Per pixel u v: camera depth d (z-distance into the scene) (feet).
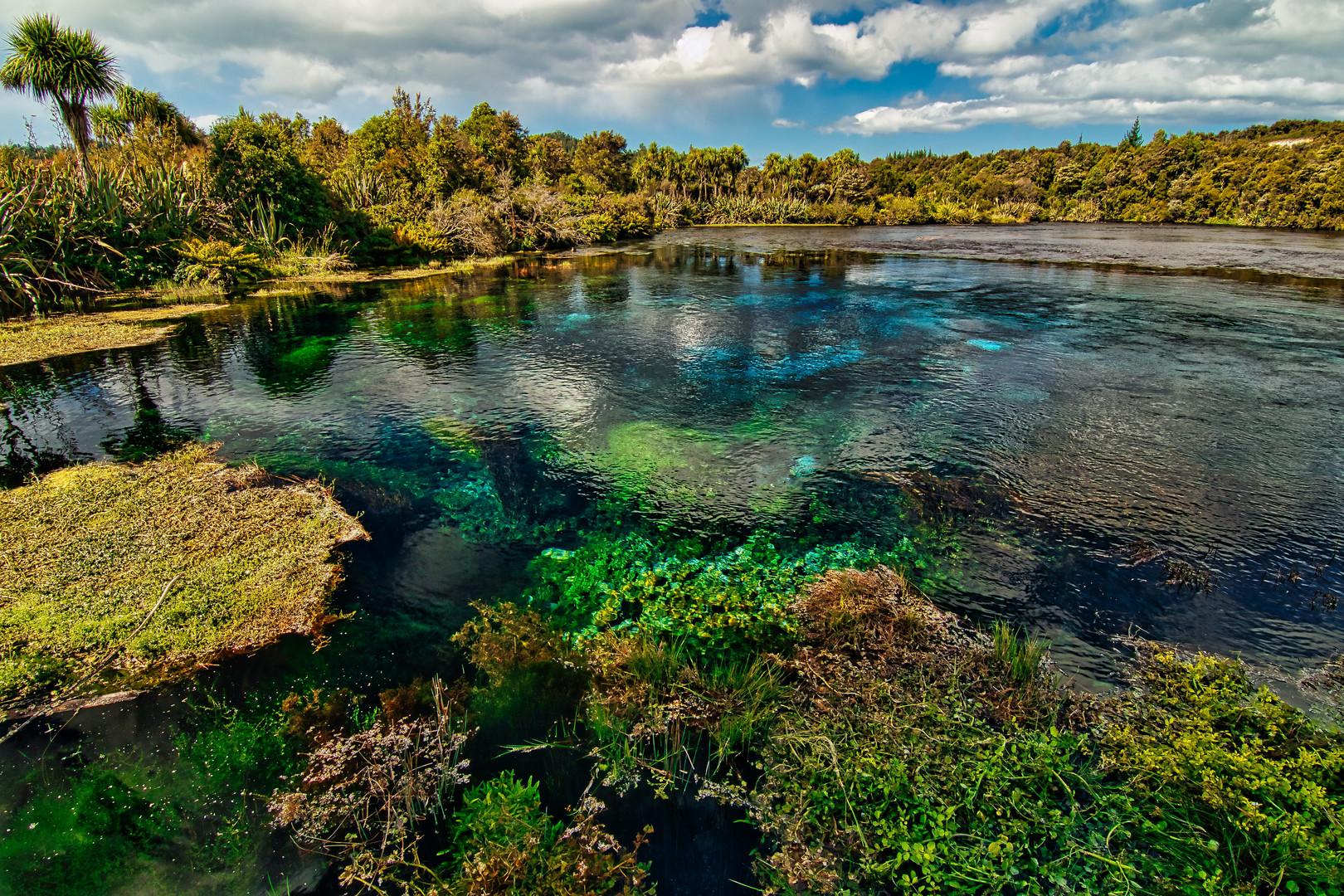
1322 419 26.43
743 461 23.65
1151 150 187.11
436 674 13.60
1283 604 15.44
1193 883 8.75
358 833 10.30
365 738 11.92
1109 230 138.00
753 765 11.55
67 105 51.26
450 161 106.52
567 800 10.88
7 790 10.71
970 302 52.42
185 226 61.41
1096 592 16.03
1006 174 220.02
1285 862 8.60
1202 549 17.70
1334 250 86.79
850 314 48.57
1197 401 28.71
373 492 21.39
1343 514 19.31
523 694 13.12
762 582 16.81
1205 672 12.85
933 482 21.68
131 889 9.23
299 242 72.02
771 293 58.44
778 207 181.88
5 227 46.37
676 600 16.15
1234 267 70.08
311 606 15.55
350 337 41.96
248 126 67.97
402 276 69.26
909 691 12.59
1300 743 10.87
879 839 9.78
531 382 32.76
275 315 48.47
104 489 20.85
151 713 12.39
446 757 11.61
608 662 13.93
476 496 21.25
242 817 10.44
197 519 19.12
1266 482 21.33
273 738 11.91
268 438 25.67
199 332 42.88
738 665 13.85
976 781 10.42
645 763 11.58
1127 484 21.36
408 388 31.78
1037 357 36.04
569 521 19.79
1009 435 25.41
